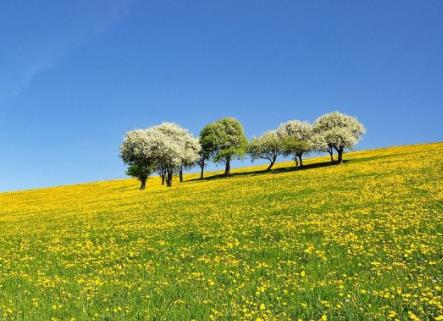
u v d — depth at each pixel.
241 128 103.56
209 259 18.39
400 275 13.73
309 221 25.53
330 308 10.95
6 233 35.00
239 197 41.97
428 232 19.59
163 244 23.11
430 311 10.33
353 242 19.19
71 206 55.84
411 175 42.59
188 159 98.38
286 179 55.25
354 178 46.16
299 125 105.12
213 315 11.16
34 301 13.77
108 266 19.67
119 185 108.31
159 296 13.41
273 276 14.95
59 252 24.19
